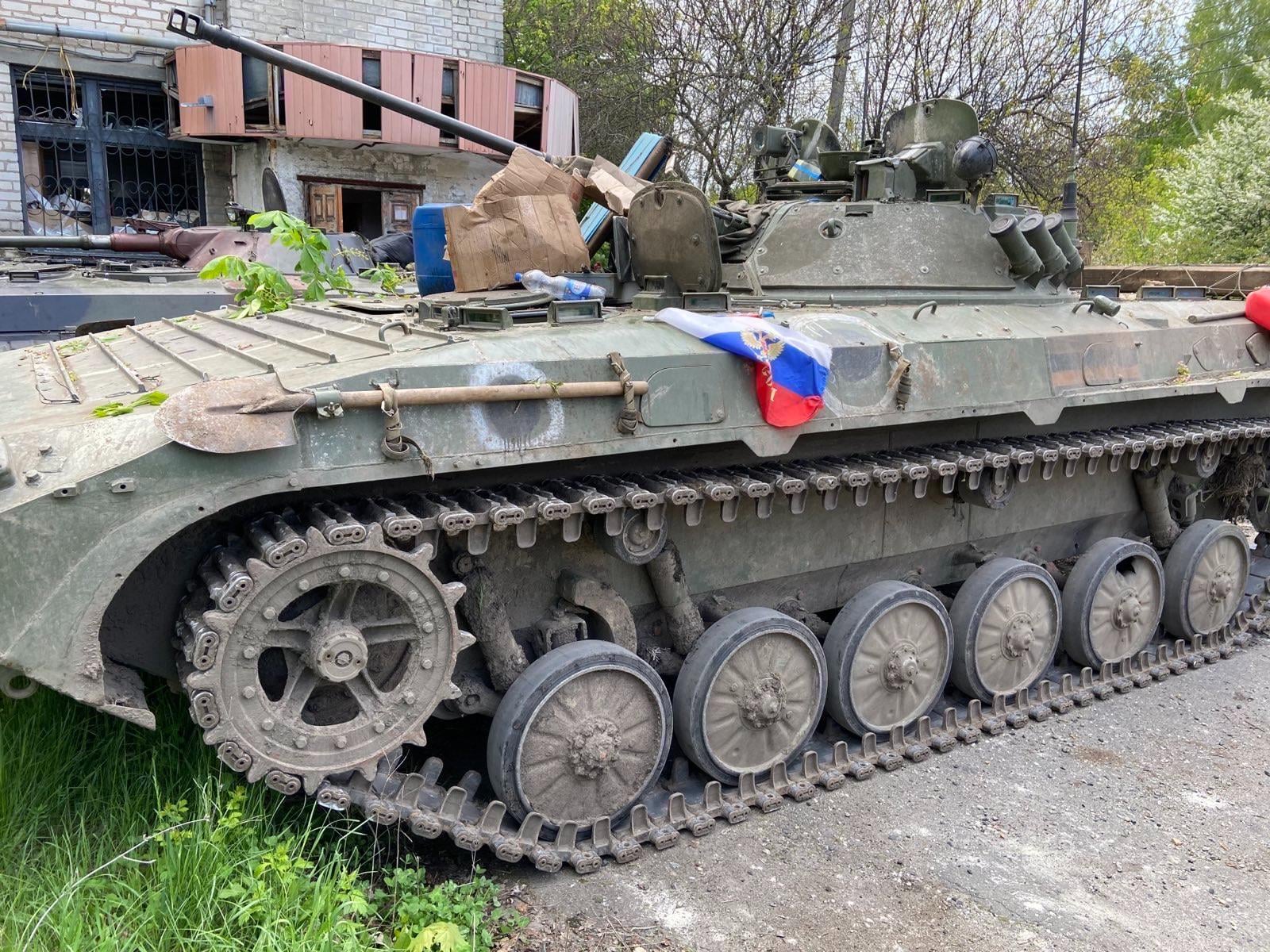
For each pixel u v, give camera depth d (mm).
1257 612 8047
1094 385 6129
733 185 18781
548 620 5066
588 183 6379
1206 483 8156
